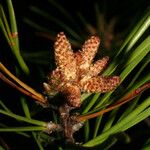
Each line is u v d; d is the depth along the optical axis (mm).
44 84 166
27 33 362
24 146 185
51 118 200
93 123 214
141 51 172
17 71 178
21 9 411
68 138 172
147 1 366
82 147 145
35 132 172
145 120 258
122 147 207
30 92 170
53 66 180
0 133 187
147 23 171
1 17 172
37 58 309
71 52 163
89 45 164
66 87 163
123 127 167
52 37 326
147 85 167
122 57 173
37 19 410
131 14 375
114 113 179
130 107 175
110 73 174
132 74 271
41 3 411
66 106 171
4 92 198
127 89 172
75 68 163
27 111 176
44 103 172
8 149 172
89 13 396
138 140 221
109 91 175
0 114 186
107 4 381
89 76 164
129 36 172
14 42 167
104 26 360
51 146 175
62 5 406
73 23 376
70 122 173
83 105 180
